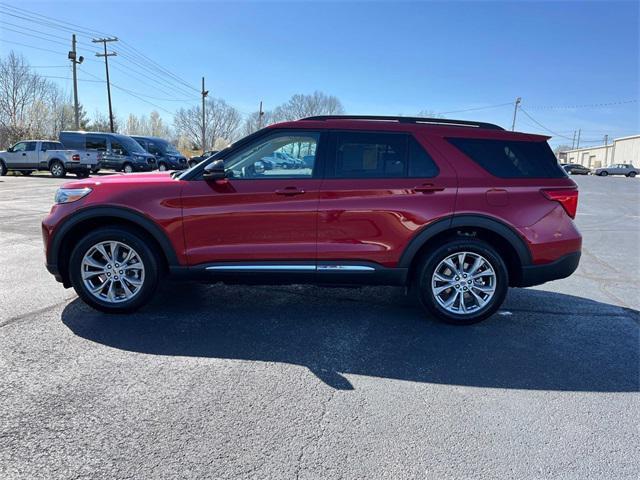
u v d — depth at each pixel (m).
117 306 4.20
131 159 23.58
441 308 4.20
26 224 8.88
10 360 3.30
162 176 4.39
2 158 23.06
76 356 3.40
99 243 4.12
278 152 4.10
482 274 4.19
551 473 2.28
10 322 4.00
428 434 2.58
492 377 3.28
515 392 3.08
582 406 2.92
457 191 4.04
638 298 5.29
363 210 4.01
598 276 6.30
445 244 4.12
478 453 2.42
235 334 3.91
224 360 3.42
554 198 4.14
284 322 4.22
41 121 52.09
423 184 4.03
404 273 4.12
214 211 4.00
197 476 2.19
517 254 4.14
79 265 4.12
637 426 2.71
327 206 4.00
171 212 4.02
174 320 4.17
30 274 5.45
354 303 4.81
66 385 2.98
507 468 2.31
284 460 2.32
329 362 3.44
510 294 5.35
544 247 4.12
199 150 68.75
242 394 2.95
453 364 3.47
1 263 5.94
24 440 2.42
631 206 16.58
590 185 30.97
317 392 3.00
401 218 4.03
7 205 11.69
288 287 5.32
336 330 4.07
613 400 3.00
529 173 4.17
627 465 2.35
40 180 20.56
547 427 2.68
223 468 2.25
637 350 3.80
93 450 2.35
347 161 4.09
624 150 70.19
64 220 4.09
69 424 2.57
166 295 4.88
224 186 4.01
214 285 5.29
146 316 4.25
